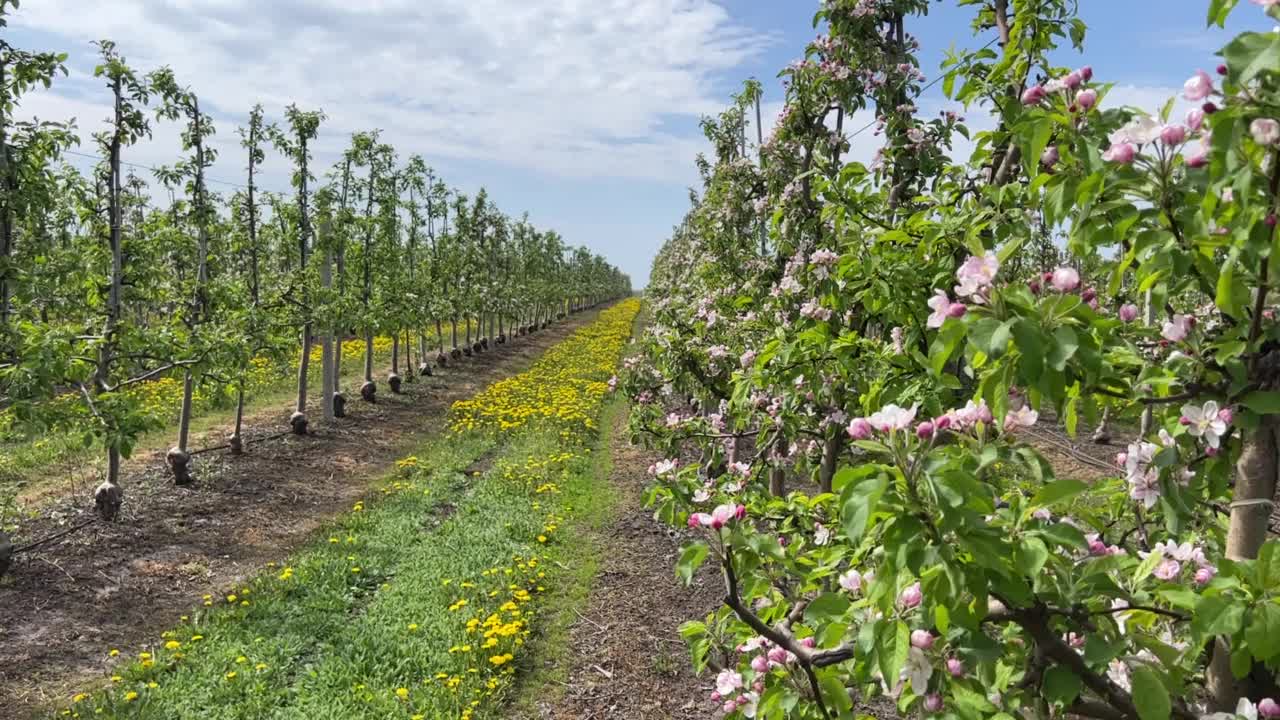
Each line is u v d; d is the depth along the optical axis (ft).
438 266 66.95
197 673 16.31
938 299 5.34
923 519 4.91
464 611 19.31
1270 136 4.27
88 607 19.53
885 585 5.21
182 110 27.63
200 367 26.11
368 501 29.19
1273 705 5.32
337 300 41.19
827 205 12.75
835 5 15.57
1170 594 5.26
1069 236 5.65
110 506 25.05
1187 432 5.64
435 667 16.85
